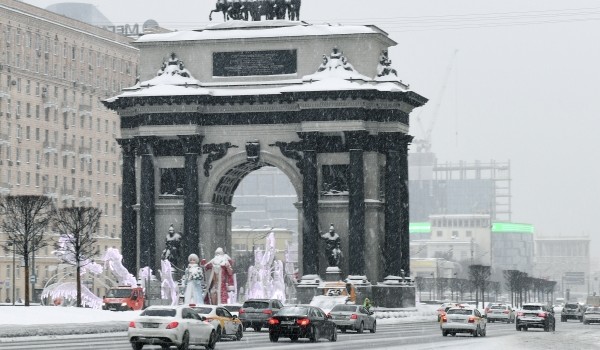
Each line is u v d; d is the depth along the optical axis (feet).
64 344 635.66
